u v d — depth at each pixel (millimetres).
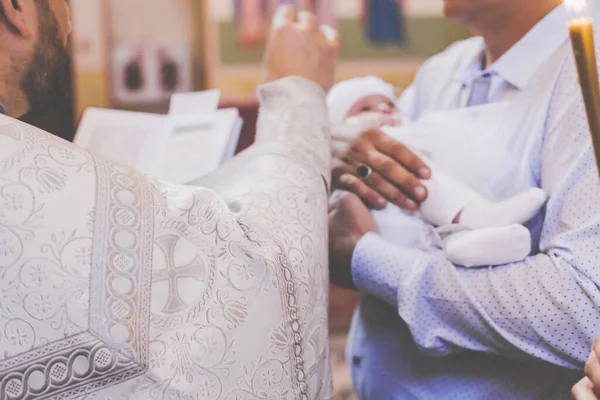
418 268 997
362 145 1143
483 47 1282
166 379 666
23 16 804
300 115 917
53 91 872
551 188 1007
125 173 692
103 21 3867
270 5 4055
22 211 627
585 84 530
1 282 616
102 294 642
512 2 1105
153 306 669
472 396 1080
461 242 979
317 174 864
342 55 4242
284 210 800
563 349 914
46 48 841
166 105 4020
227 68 4066
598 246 889
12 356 617
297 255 777
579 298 888
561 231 950
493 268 968
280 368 732
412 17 4277
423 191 1079
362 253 1061
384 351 1191
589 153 934
